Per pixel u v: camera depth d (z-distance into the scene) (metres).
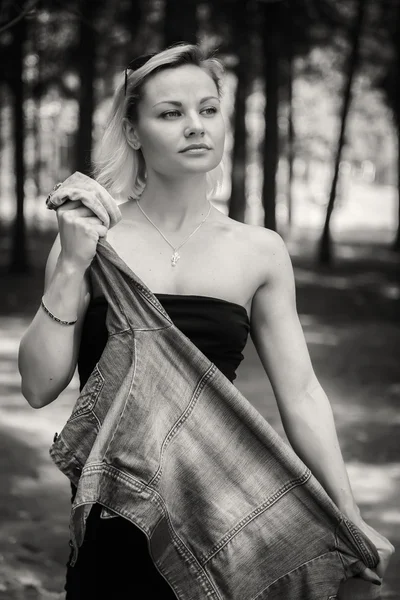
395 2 32.72
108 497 3.13
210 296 3.38
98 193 3.22
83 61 27.42
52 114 46.56
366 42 36.12
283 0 25.50
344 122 34.59
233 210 35.31
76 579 3.30
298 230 53.97
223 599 3.24
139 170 3.58
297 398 3.51
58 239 3.48
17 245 28.62
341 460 3.48
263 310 3.51
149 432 3.17
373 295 26.31
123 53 29.00
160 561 3.20
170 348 3.24
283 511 3.27
